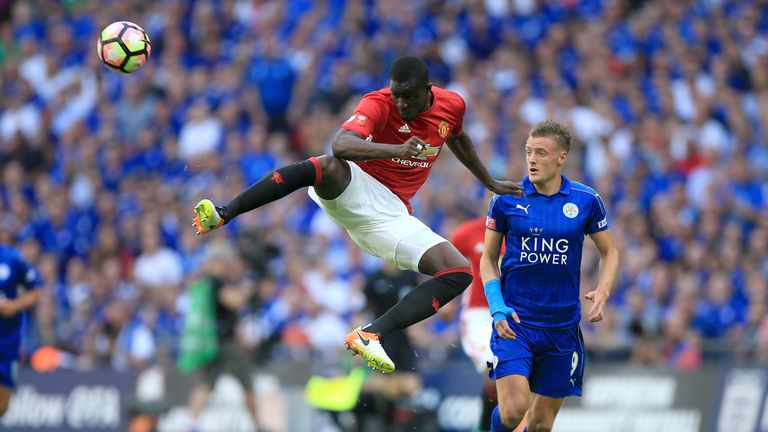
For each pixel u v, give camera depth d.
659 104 60.91
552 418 27.22
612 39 64.38
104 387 42.53
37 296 36.53
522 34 63.84
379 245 25.09
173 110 58.09
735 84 65.19
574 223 26.25
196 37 63.25
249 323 41.97
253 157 53.66
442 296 24.62
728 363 42.75
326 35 60.66
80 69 62.69
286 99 58.22
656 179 55.12
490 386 32.34
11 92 62.88
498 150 54.69
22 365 44.66
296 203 51.47
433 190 50.16
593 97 60.03
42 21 67.94
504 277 26.91
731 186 55.38
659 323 45.12
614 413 41.72
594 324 44.53
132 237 51.41
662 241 51.91
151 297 46.62
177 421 41.59
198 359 41.41
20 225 54.75
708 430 42.00
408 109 24.22
